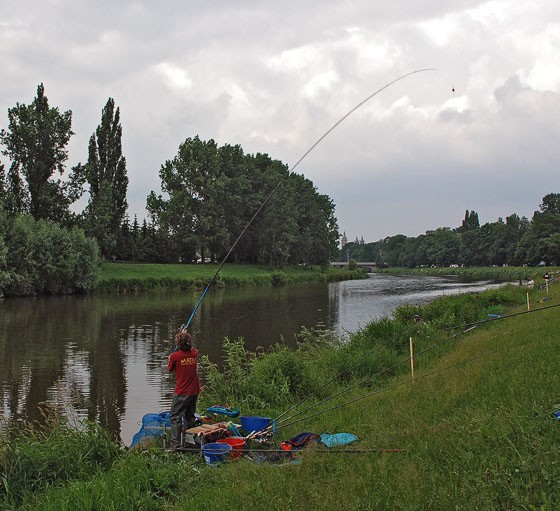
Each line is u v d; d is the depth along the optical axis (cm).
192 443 754
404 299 4431
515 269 9725
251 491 535
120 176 7056
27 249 4681
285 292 5391
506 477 465
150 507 577
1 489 675
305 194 9556
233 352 1377
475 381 862
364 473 530
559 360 889
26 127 5753
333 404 1015
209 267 7194
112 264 6322
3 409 1329
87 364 1839
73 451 755
